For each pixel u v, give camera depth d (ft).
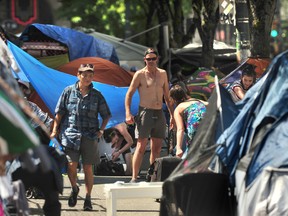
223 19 141.28
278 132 58.44
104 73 140.56
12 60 82.17
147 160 128.67
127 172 128.67
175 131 106.42
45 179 69.31
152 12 252.42
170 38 230.07
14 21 277.03
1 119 43.19
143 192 75.61
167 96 106.73
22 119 43.93
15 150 43.52
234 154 60.85
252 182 57.57
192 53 193.16
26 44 157.17
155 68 105.81
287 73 59.88
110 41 208.95
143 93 105.29
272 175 57.00
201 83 140.87
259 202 56.85
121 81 140.26
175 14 230.27
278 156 57.52
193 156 61.41
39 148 45.39
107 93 123.65
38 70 119.24
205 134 61.62
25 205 57.21
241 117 60.80
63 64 157.17
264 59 118.83
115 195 75.25
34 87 119.55
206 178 59.82
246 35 137.49
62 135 93.30
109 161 128.47
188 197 59.93
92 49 161.99
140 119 105.29
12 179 68.85
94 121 93.66
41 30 155.74
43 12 338.13
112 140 128.57
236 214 59.57
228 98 64.03
